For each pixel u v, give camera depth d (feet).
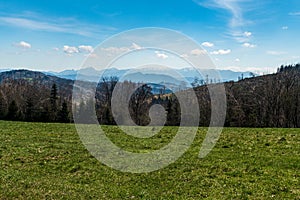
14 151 87.30
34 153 85.81
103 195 52.24
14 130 131.95
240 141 104.83
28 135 118.52
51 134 123.13
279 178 60.13
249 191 53.21
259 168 67.97
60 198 49.93
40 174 65.92
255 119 256.11
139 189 55.88
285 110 266.16
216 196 51.21
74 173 67.62
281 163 71.31
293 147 90.22
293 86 272.10
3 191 52.54
